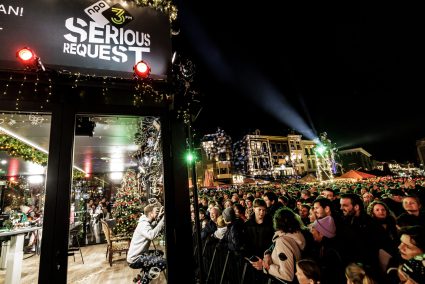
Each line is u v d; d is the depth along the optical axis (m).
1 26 2.79
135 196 7.38
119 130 4.81
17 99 2.72
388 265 2.29
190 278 2.90
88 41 3.09
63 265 2.51
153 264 3.82
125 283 4.76
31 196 9.76
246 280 3.44
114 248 6.12
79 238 8.86
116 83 2.99
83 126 3.68
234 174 45.66
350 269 1.97
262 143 47.94
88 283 4.79
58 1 3.07
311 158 52.00
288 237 2.58
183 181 3.13
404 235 1.92
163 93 3.20
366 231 2.90
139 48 3.30
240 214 4.81
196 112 3.45
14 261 4.50
